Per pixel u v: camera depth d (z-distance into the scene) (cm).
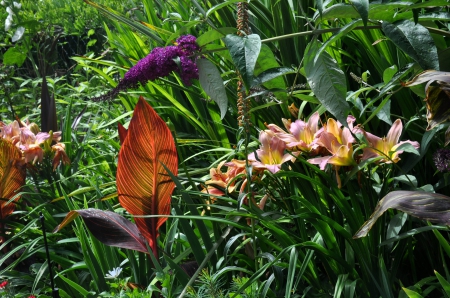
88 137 288
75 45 529
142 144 172
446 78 135
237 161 170
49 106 281
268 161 167
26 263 229
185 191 168
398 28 145
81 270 215
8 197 234
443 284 142
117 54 288
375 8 150
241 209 171
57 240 221
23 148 226
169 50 162
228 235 186
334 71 150
